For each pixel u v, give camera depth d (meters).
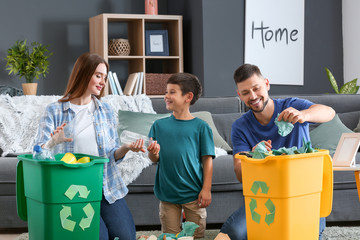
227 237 2.20
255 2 5.24
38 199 1.88
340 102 4.00
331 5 5.56
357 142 2.49
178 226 2.74
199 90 2.78
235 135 2.39
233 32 5.21
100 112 2.44
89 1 5.71
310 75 5.50
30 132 3.59
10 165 3.14
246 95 2.18
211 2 5.14
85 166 1.86
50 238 1.86
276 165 1.70
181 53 5.41
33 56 5.00
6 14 5.48
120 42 5.32
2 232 3.27
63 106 2.37
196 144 2.73
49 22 5.61
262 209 1.77
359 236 2.86
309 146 1.79
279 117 1.90
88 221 1.91
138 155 3.15
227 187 3.17
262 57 5.29
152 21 5.57
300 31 5.41
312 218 1.78
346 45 5.55
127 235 2.38
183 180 2.69
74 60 5.68
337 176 3.24
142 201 3.16
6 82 5.47
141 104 3.79
